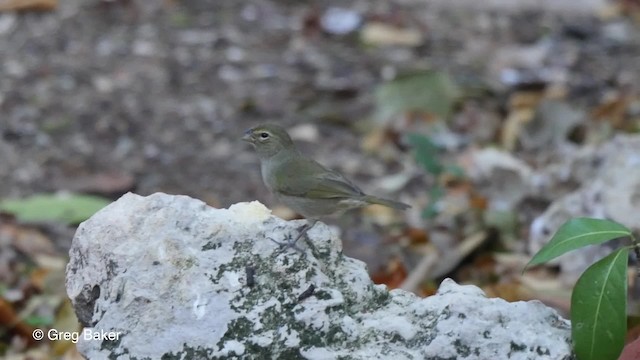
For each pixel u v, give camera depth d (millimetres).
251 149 14391
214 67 16656
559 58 18234
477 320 6176
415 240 11922
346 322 6254
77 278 6832
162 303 6320
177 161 14008
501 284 10359
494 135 15234
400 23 19094
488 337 6105
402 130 15125
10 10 17766
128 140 14461
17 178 13375
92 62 16500
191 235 6594
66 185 13219
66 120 14844
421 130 15117
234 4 19094
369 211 12867
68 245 11898
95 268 6695
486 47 18562
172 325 6246
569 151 14555
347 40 18203
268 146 8602
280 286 6391
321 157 14391
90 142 14367
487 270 11250
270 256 6516
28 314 10227
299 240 6605
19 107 15078
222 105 15555
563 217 11039
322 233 6766
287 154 8586
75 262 6883
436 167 12734
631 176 10828
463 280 11109
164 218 6695
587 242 6254
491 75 17250
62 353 9516
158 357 6180
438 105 15367
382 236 12234
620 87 17125
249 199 13102
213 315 6246
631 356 6391
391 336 6246
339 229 12398
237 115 15320
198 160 14055
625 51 18781
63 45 16922
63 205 12305
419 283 10719
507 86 16703
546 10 20594
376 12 19484
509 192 13102
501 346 6070
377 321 6324
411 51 18094
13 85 15641
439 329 6164
